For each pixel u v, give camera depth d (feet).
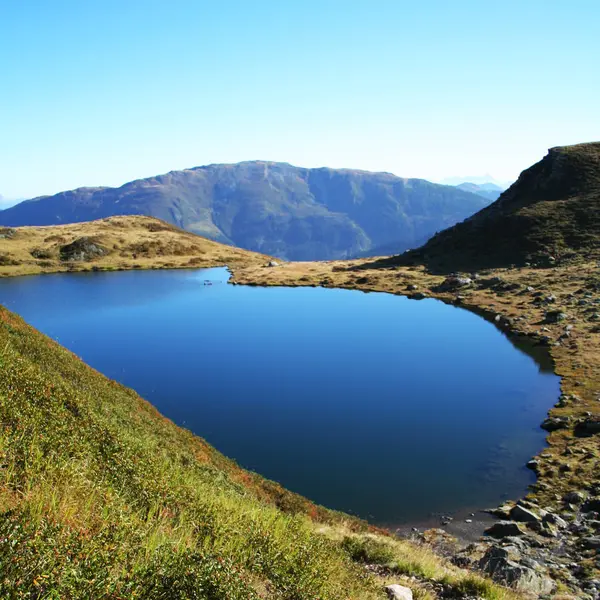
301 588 25.85
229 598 19.98
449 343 226.99
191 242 652.48
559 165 469.98
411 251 492.54
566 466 102.22
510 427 128.88
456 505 91.86
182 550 22.50
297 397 156.66
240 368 192.34
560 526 80.18
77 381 75.05
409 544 67.46
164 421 86.63
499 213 460.14
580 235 369.91
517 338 221.87
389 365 195.72
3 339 71.05
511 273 343.46
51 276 475.72
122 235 624.59
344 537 54.49
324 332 258.78
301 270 495.00
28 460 27.61
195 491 40.55
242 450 116.37
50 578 15.19
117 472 35.58
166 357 209.26
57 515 21.36
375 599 32.40
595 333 200.85
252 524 34.50
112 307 332.80
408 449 116.78
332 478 102.37
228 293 393.09
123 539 21.38
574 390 149.07
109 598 16.40
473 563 64.08
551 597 51.90
